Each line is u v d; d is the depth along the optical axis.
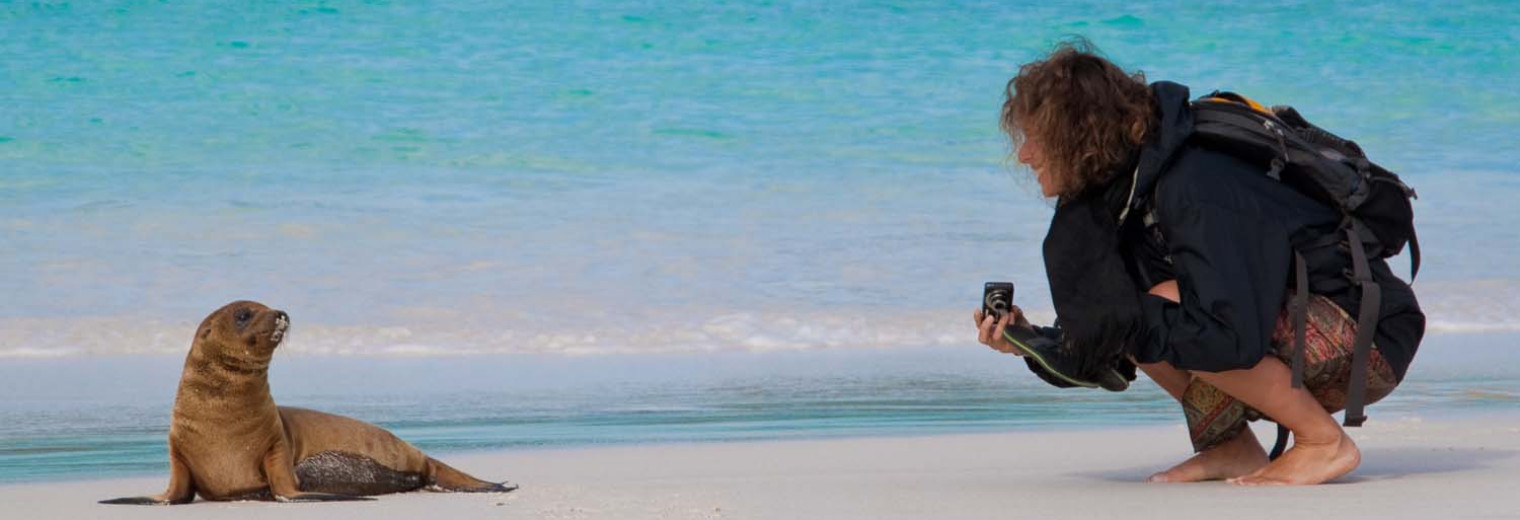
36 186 32.41
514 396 16.72
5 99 42.00
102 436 14.08
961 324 22.34
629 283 24.58
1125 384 9.43
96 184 32.84
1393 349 9.03
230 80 45.34
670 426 14.62
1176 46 54.41
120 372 18.61
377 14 51.19
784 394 16.88
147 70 45.72
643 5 53.31
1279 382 9.00
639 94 45.50
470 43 50.12
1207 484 9.39
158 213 29.91
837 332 21.75
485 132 40.62
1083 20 54.59
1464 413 14.79
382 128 40.78
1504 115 46.12
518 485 10.49
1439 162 39.31
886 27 52.94
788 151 38.78
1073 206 8.93
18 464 12.41
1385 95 49.19
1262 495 8.65
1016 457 12.12
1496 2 57.38
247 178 34.16
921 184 34.47
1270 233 8.65
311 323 21.61
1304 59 53.41
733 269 25.72
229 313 8.98
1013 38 53.00
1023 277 25.31
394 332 21.19
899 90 46.84
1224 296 8.47
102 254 26.11
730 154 38.31
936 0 54.44
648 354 20.25
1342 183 8.76
